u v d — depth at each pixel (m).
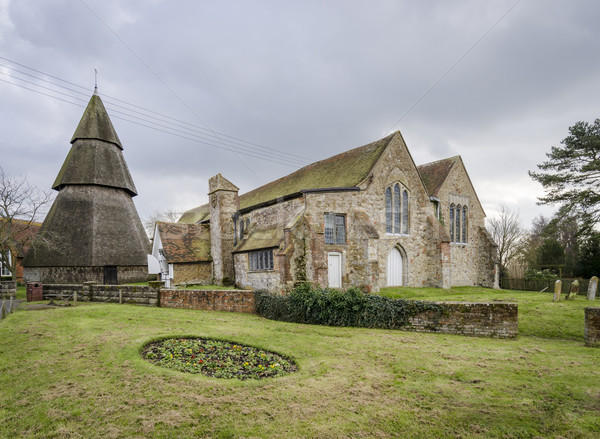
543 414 6.79
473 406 7.09
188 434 6.06
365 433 6.13
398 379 8.45
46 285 23.59
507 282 34.31
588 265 34.84
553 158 33.81
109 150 39.53
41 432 6.20
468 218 34.66
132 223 38.31
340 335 13.18
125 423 6.40
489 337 13.15
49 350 10.48
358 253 24.81
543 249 41.03
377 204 26.72
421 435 6.12
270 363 9.70
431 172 35.22
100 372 8.66
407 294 23.92
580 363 9.66
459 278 33.41
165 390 7.64
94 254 33.44
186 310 18.81
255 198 35.91
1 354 10.34
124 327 13.64
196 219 41.34
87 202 36.25
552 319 16.03
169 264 31.28
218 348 11.00
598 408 7.00
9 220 32.47
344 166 29.38
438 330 13.90
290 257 23.30
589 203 31.23
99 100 40.88
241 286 28.80
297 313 16.14
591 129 32.03
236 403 7.11
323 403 7.15
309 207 24.53
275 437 5.98
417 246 28.66
